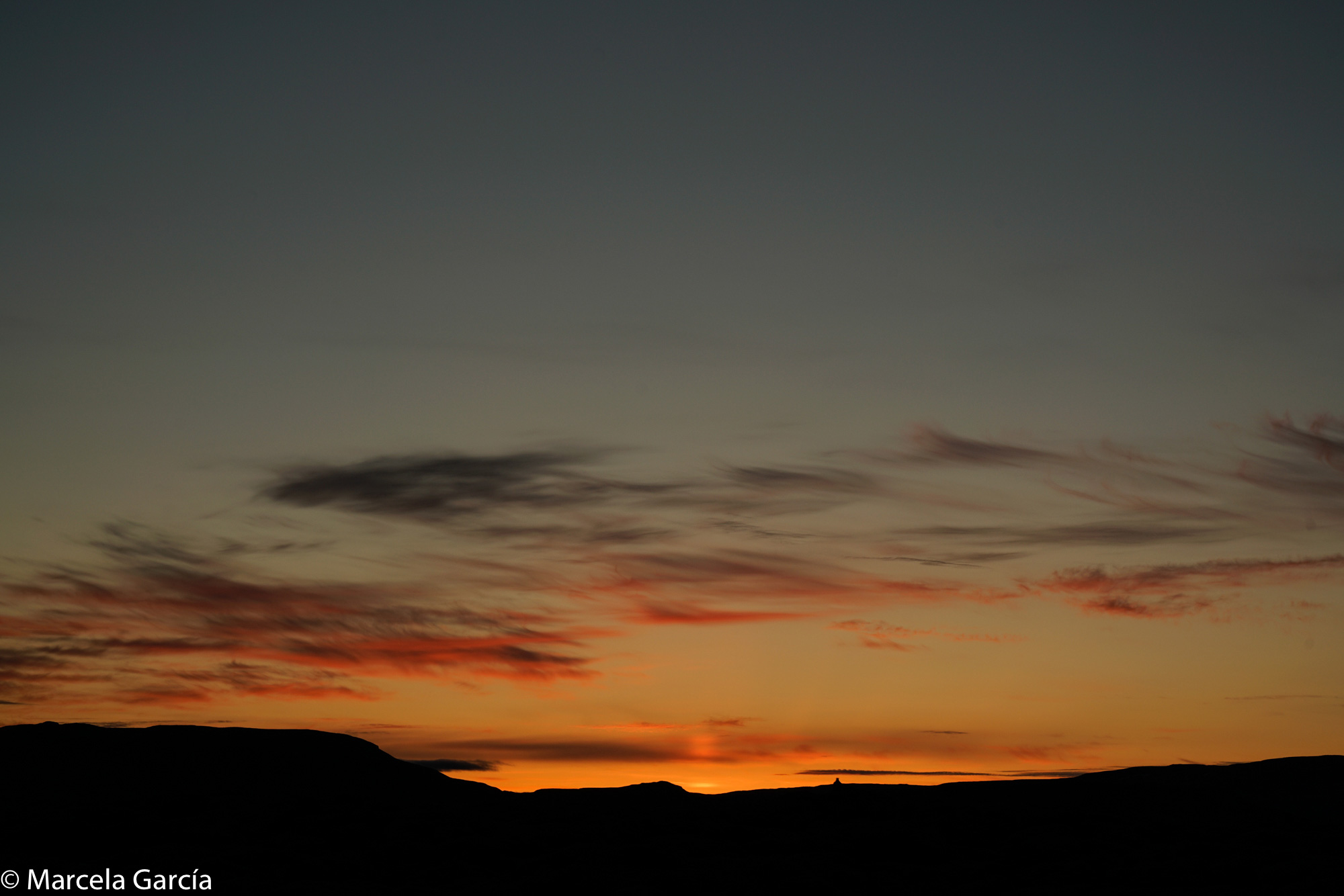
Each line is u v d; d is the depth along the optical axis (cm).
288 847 7262
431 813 8331
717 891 6219
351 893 6044
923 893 6347
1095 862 6969
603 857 6938
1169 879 6544
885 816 8281
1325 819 9775
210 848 7206
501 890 6234
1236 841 7581
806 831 7881
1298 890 6209
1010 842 7544
